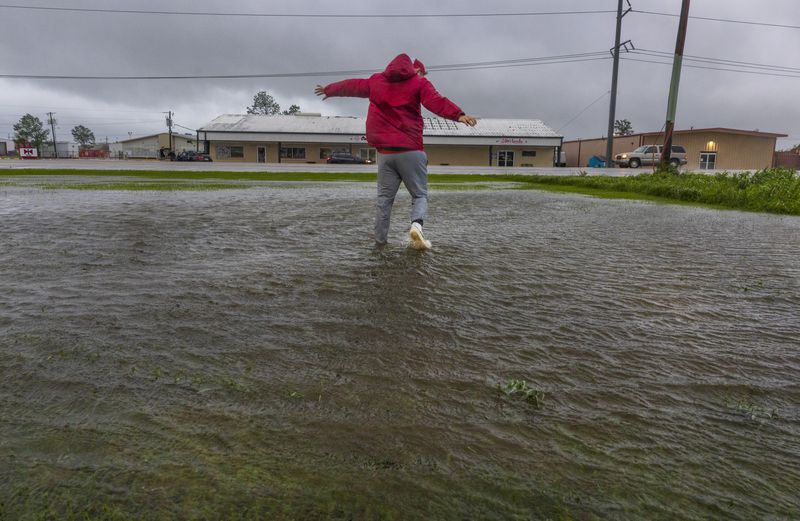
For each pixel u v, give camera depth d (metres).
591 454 1.40
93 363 1.88
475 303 2.85
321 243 4.61
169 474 1.25
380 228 4.57
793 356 2.18
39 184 12.50
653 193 12.73
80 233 4.77
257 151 53.59
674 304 2.93
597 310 2.78
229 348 2.08
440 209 8.06
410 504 1.17
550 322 2.55
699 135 48.09
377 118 4.32
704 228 6.32
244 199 8.67
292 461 1.32
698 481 1.30
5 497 1.15
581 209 8.39
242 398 1.65
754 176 13.09
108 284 3.02
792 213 8.66
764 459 1.41
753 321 2.64
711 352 2.20
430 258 4.05
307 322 2.43
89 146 106.62
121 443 1.37
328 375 1.85
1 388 1.67
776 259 4.34
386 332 2.33
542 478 1.29
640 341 2.31
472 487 1.24
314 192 10.85
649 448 1.44
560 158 60.38
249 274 3.34
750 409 1.70
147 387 1.71
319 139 52.78
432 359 2.04
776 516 1.18
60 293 2.81
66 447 1.35
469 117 4.15
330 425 1.51
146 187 11.60
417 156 4.32
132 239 4.52
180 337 2.18
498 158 55.19
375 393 1.72
